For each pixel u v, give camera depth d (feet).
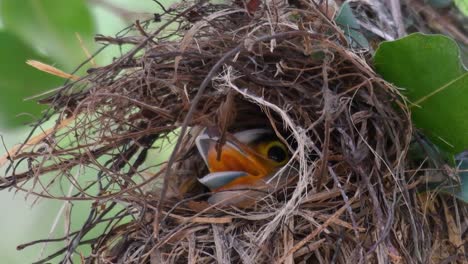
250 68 3.68
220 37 3.69
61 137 3.71
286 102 3.67
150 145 3.76
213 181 3.74
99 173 3.72
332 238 3.66
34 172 3.70
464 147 3.67
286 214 3.65
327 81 3.64
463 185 3.69
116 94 3.67
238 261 3.67
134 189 3.70
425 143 3.70
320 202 3.66
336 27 3.67
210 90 3.70
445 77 3.64
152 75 3.69
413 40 3.63
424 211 3.68
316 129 3.67
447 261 3.70
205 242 3.69
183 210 3.72
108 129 3.71
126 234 3.71
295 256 3.66
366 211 3.65
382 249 3.62
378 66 3.67
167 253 3.68
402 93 3.67
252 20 3.70
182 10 3.75
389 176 3.66
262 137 3.76
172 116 3.71
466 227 3.74
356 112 3.67
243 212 3.69
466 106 3.64
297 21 3.70
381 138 3.66
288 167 3.73
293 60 3.68
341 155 3.66
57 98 3.72
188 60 3.69
